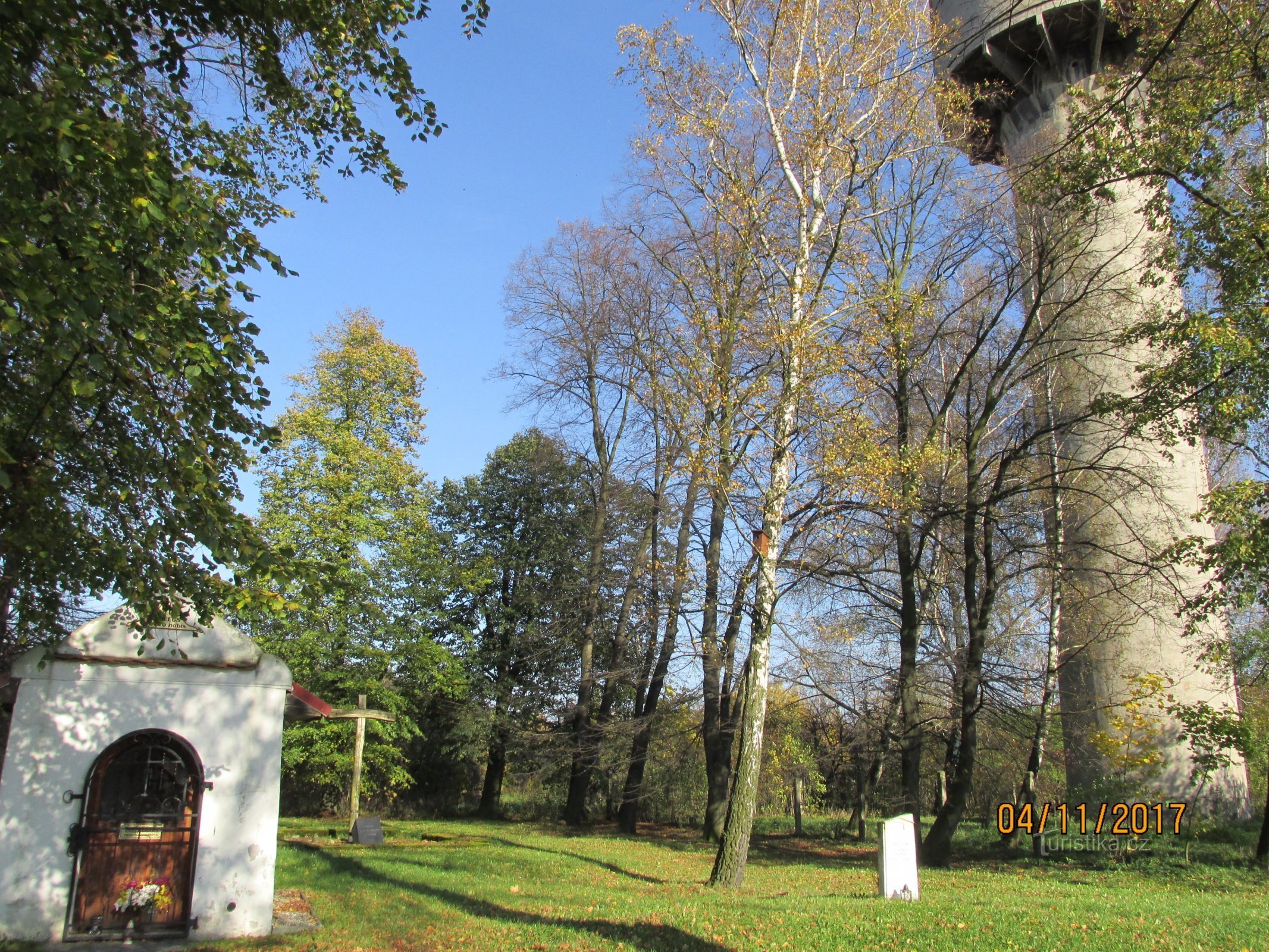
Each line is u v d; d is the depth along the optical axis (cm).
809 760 3044
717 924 1045
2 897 938
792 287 1494
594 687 3186
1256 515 1293
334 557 2859
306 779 3148
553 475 3538
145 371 759
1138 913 1112
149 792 1026
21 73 688
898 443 2080
